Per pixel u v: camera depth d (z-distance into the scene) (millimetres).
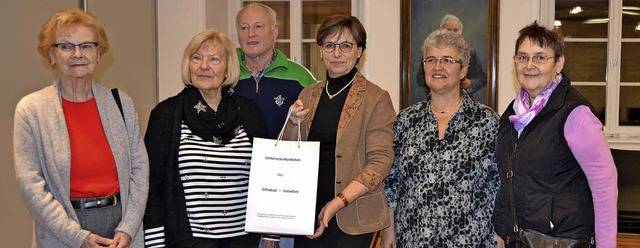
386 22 4941
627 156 4391
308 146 2283
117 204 2223
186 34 4879
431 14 4895
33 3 3352
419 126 2375
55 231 2066
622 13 5121
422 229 2299
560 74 2115
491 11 4816
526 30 2135
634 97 5152
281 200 2270
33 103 2115
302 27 5402
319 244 2365
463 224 2264
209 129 2330
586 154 1994
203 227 2287
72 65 2135
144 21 4684
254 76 2996
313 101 2443
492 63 4840
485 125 2285
